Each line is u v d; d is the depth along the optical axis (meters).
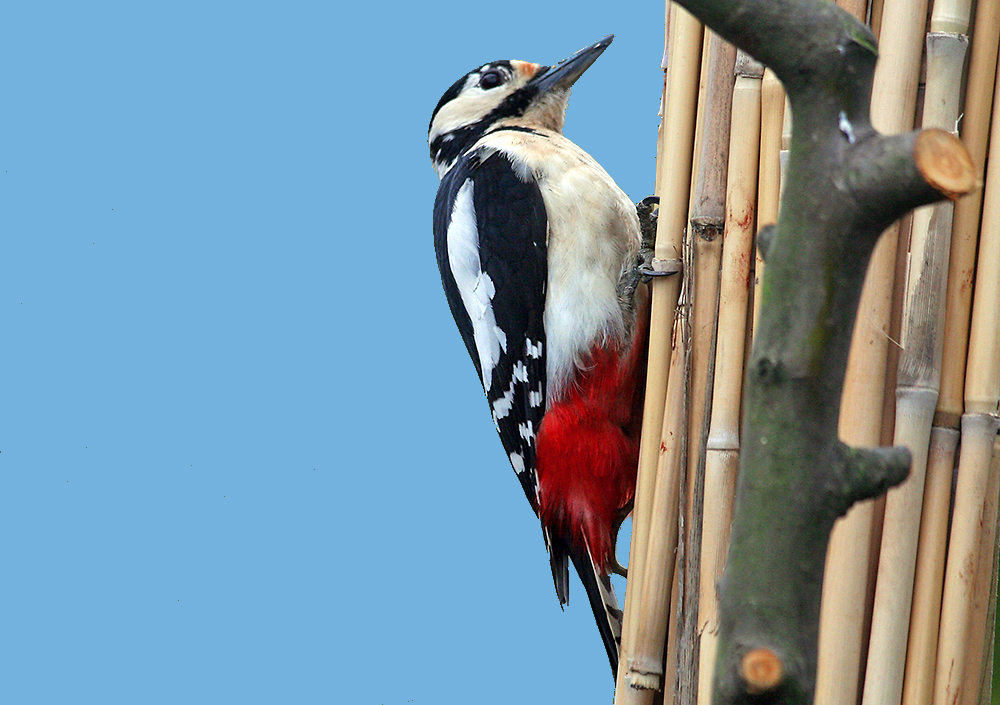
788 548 1.52
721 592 1.57
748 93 4.13
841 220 1.42
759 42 1.43
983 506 3.53
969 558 3.51
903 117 3.59
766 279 1.50
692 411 4.21
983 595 3.54
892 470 1.53
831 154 1.42
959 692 3.49
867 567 3.57
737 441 3.96
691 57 4.77
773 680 1.50
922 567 3.54
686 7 1.45
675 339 4.56
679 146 4.75
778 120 4.05
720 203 4.23
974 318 3.57
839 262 1.44
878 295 3.61
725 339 4.03
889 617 3.53
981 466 3.53
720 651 1.56
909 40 3.61
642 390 6.50
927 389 3.54
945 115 3.57
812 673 1.54
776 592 1.53
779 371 1.49
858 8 3.71
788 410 1.51
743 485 1.55
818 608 1.55
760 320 1.52
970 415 3.55
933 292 3.57
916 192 1.35
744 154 4.12
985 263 3.57
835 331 1.48
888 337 3.60
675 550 4.40
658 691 4.44
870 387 3.59
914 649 3.53
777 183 4.03
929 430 3.56
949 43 3.57
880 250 3.62
